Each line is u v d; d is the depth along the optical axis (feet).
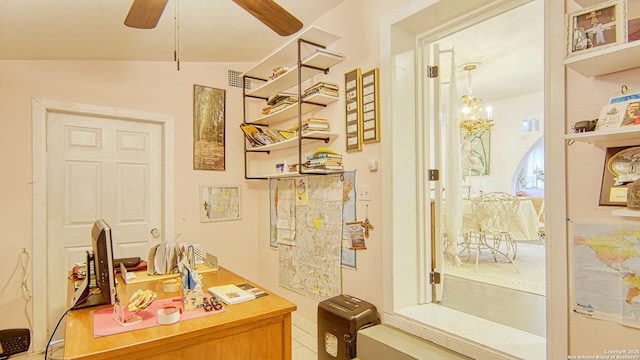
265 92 11.83
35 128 8.84
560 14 5.02
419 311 7.65
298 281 10.48
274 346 4.84
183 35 9.25
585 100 4.82
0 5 6.06
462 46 11.97
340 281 8.93
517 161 20.35
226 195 12.10
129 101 10.25
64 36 7.73
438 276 8.39
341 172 8.89
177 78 11.14
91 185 9.88
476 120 15.93
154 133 10.98
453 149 10.32
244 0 5.06
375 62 8.05
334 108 9.18
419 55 8.16
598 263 4.69
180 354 4.14
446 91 16.97
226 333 4.44
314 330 9.77
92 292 5.48
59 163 9.41
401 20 7.45
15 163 8.61
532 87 18.01
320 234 9.61
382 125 7.86
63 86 9.24
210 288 5.80
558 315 5.02
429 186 8.32
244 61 12.37
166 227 10.85
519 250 16.65
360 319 7.36
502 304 8.60
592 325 4.74
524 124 20.02
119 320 4.40
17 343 6.92
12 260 8.55
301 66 9.03
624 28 3.94
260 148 11.43
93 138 9.95
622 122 4.12
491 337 6.35
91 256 5.85
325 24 9.48
